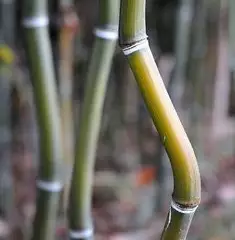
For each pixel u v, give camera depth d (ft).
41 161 3.43
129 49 2.37
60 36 4.42
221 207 6.15
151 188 6.40
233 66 6.40
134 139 7.04
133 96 6.98
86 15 6.31
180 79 6.05
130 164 6.88
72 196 3.34
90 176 3.30
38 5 3.19
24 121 6.42
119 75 6.86
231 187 6.40
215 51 6.56
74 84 6.40
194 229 6.00
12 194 5.96
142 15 2.36
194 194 2.38
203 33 6.43
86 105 3.14
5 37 5.54
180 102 6.25
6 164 5.91
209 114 6.80
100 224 6.36
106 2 2.97
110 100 6.86
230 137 7.00
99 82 3.09
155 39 6.63
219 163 6.84
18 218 6.06
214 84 6.72
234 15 6.18
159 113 2.36
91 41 6.31
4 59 3.99
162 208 6.32
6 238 5.84
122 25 2.36
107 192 6.60
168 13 6.59
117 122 7.02
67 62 4.67
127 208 6.46
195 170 2.37
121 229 6.32
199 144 6.70
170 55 6.54
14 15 5.74
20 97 6.19
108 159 6.93
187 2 5.84
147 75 2.36
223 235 6.00
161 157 6.20
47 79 3.27
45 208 3.49
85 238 3.40
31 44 3.23
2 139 5.84
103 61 3.06
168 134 2.36
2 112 5.76
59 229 5.44
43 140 3.38
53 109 3.33
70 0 4.74
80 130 3.19
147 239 6.17
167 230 2.45
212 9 6.36
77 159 3.25
